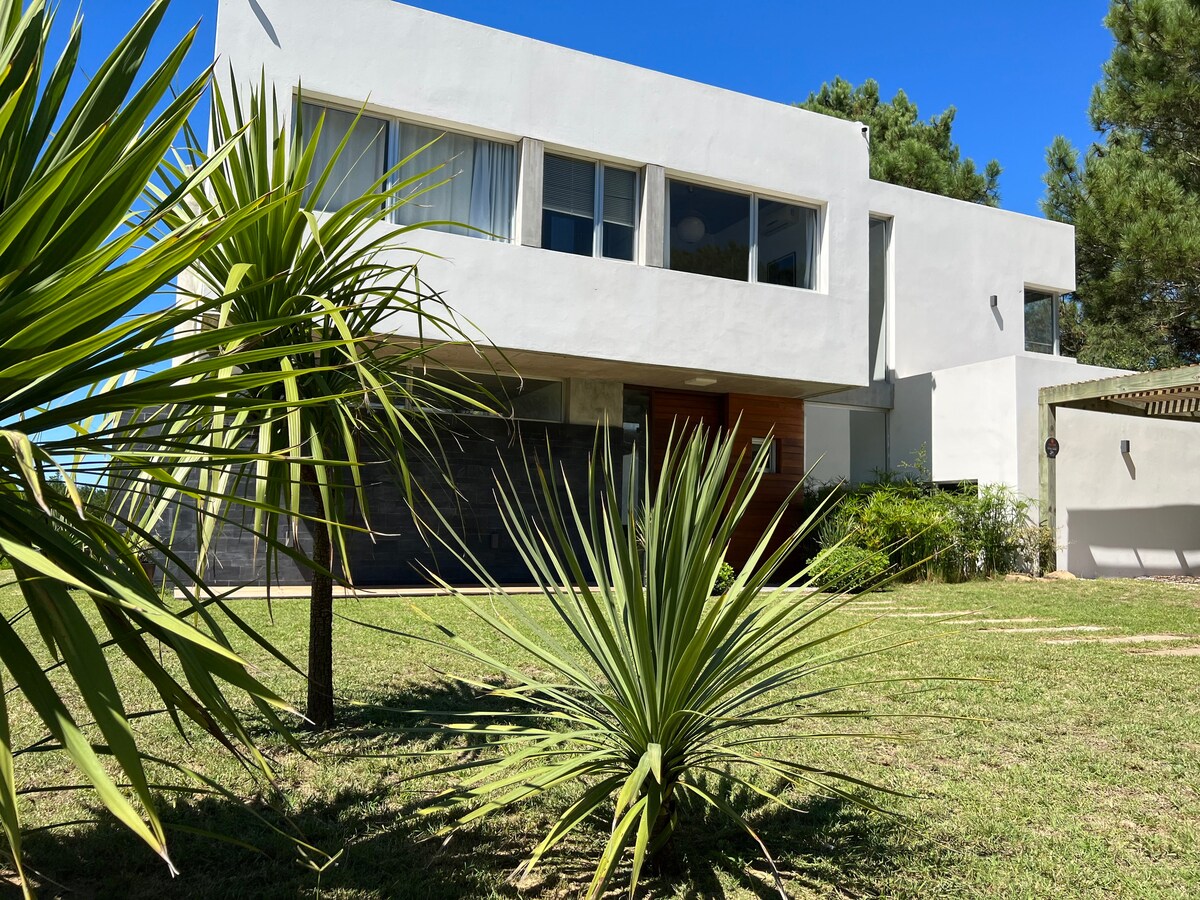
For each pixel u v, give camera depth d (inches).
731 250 444.1
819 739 160.6
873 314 573.3
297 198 128.1
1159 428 557.9
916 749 155.7
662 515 101.6
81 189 62.0
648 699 94.3
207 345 62.9
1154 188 657.0
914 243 570.3
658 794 93.7
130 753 49.3
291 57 346.0
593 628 103.1
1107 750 156.4
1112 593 410.6
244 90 337.7
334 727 157.8
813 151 463.2
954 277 583.8
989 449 506.6
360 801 121.9
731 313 434.6
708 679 98.7
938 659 239.0
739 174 441.4
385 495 398.6
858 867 103.9
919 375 550.9
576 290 397.4
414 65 369.1
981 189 891.4
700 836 112.6
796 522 516.7
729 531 91.2
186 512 344.2
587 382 458.9
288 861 101.5
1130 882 100.6
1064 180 796.0
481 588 379.9
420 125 376.2
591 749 104.8
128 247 57.3
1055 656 246.8
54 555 56.4
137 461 70.3
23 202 54.5
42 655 206.4
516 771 133.2
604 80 410.3
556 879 99.0
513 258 384.8
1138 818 123.1
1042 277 618.2
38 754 139.3
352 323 143.9
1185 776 141.9
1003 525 482.6
